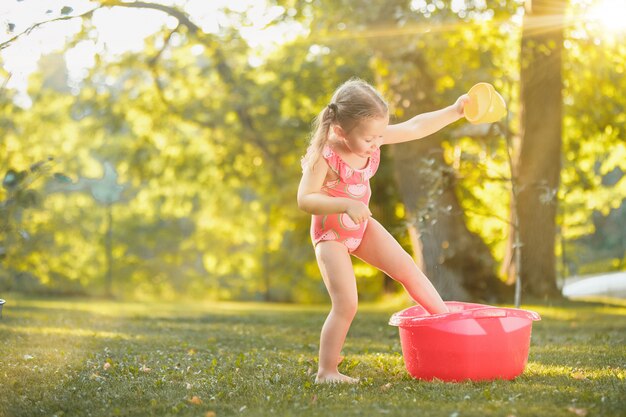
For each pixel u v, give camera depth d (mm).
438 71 11195
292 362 4934
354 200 3811
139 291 27531
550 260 10906
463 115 4523
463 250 11289
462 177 7332
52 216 22906
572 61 11047
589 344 5785
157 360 4988
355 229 4129
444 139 11812
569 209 20656
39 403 3629
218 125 17469
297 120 17172
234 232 24641
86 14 6281
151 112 17891
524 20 10242
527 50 10281
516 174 10719
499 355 3883
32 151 17703
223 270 26688
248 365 4734
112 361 4812
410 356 4047
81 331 6852
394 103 11359
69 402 3652
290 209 18578
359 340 6570
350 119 3898
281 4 13359
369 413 3186
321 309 13352
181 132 19328
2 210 6551
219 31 15586
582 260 29547
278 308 14242
